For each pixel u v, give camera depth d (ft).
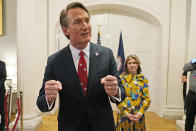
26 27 10.24
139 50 15.53
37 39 13.32
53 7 13.61
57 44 14.83
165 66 13.71
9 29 12.64
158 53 14.65
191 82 8.57
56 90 2.71
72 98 3.09
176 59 13.53
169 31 13.69
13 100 12.91
